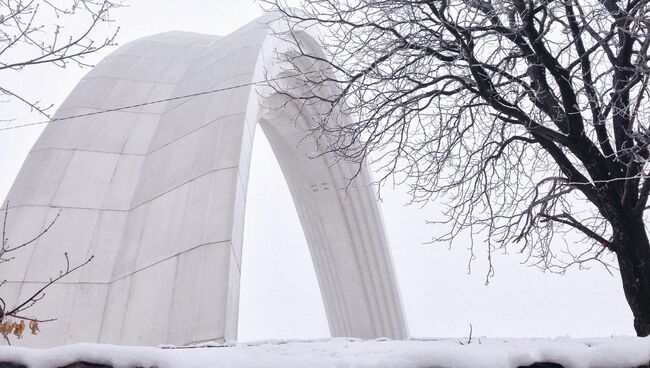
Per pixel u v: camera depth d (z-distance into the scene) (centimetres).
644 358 477
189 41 3556
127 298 1778
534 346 541
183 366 446
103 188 2250
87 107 2659
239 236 1856
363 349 577
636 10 948
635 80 912
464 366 455
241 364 461
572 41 991
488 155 1155
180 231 1867
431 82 1018
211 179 1961
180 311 1627
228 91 2403
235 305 1691
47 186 2220
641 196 884
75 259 1958
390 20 1060
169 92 2852
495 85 1021
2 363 459
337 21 1077
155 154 2384
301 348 610
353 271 4322
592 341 612
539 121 1063
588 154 941
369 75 1073
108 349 464
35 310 1775
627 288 887
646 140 938
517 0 943
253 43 2723
